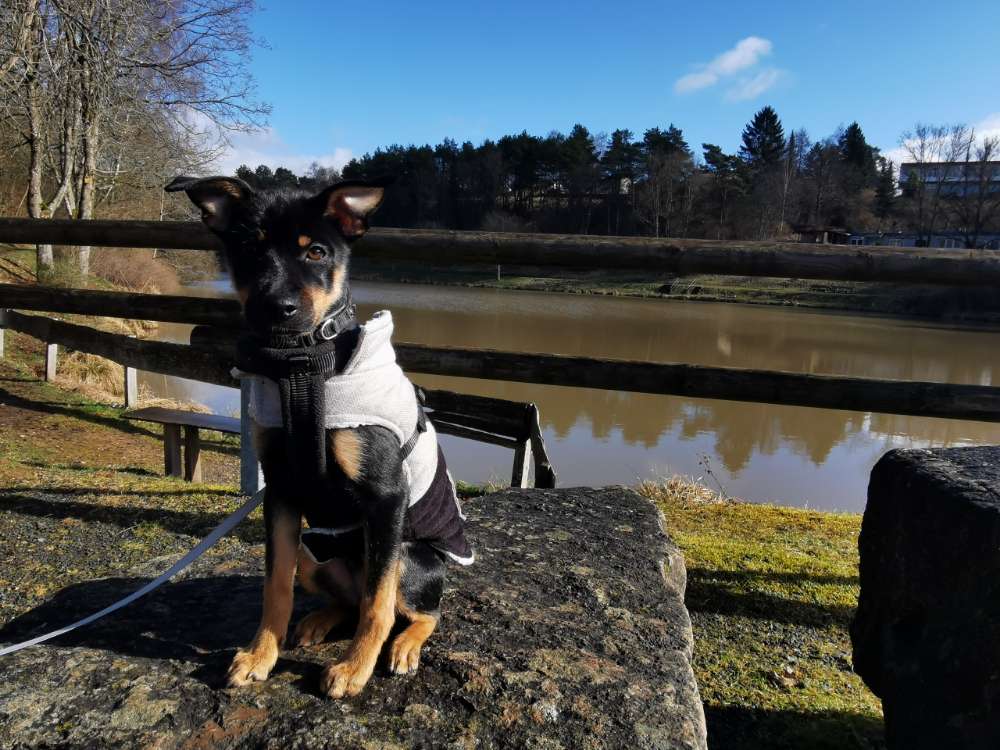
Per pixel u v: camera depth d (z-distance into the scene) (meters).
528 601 2.66
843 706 3.09
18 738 1.84
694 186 72.75
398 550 2.18
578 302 35.97
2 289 6.27
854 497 9.04
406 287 44.16
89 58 13.57
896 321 30.45
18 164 20.03
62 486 5.41
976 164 58.25
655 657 2.30
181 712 1.94
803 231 68.31
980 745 2.01
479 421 5.84
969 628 2.12
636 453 10.47
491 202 79.19
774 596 4.03
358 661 2.07
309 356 2.08
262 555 3.12
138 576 2.89
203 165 19.41
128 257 22.62
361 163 82.00
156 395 12.15
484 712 1.97
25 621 2.49
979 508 2.16
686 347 21.23
